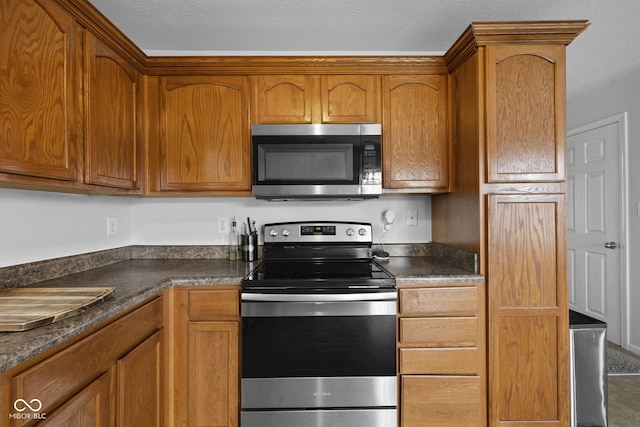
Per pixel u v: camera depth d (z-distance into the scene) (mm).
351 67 2012
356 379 1651
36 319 958
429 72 2029
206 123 2008
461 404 1685
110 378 1200
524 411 1676
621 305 2840
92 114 1494
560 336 1676
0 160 1043
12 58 1090
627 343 2785
